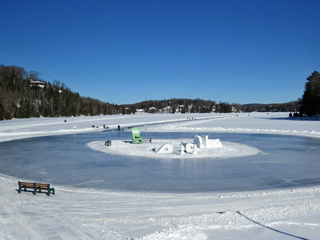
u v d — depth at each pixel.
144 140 39.06
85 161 24.45
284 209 11.28
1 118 99.44
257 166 21.64
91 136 48.47
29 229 9.66
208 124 78.38
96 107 172.00
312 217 10.31
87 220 10.54
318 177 17.92
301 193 14.08
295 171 19.77
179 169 20.80
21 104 122.88
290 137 44.94
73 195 14.22
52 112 133.75
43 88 147.12
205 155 26.92
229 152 28.77
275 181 17.00
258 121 91.00
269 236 8.71
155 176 18.61
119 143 37.44
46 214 11.23
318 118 103.25
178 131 57.78
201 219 10.29
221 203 12.61
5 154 28.62
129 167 21.73
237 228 9.37
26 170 20.84
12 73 141.62
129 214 11.22
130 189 15.48
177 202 12.87
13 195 14.20
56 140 42.09
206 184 16.42
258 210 11.19
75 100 156.12
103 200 13.28
